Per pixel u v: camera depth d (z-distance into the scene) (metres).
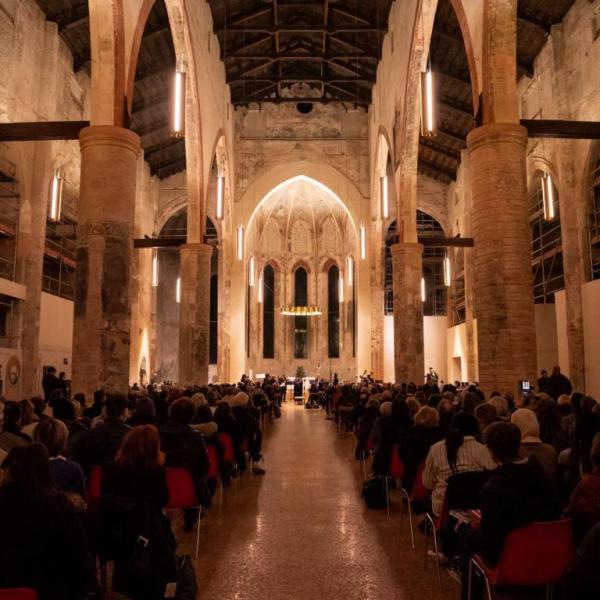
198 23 21.78
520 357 11.21
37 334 18.81
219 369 32.44
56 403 7.75
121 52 12.41
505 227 11.55
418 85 20.69
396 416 8.34
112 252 11.49
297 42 30.14
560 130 12.88
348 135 34.62
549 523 3.90
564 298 20.47
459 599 5.22
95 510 3.87
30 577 2.99
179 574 4.03
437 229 38.66
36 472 3.09
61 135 12.89
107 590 5.37
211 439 7.73
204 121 23.36
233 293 32.94
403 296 21.75
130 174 12.01
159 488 4.31
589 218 20.06
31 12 18.92
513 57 12.14
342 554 6.51
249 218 33.91
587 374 19.31
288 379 39.28
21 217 18.80
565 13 20.59
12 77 17.78
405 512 8.42
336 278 42.56
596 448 3.96
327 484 10.55
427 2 18.59
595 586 2.56
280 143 34.53
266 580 5.70
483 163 11.92
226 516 8.23
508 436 4.18
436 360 35.44
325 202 40.88
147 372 32.31
